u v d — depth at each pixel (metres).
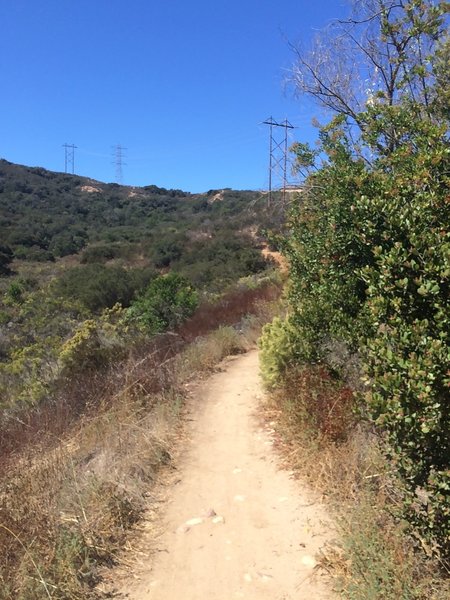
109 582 3.68
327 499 4.51
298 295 6.94
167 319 16.75
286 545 4.02
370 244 3.43
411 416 2.65
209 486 5.14
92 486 4.62
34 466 5.13
